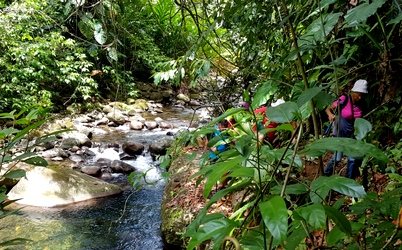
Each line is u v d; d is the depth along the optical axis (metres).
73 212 4.14
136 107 9.48
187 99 10.81
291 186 0.95
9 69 6.59
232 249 0.99
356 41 1.82
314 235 1.39
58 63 7.29
